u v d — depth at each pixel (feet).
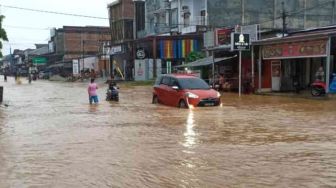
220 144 36.99
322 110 63.82
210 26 170.09
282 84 104.12
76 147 36.42
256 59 112.68
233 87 113.19
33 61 382.22
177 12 191.83
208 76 132.87
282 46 98.22
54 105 82.07
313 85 87.86
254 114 59.57
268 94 100.17
